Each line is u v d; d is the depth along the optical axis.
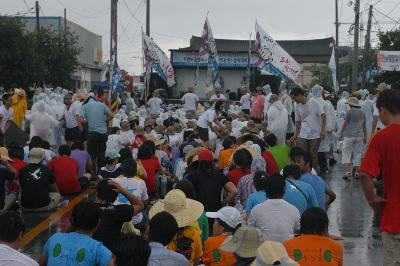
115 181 8.55
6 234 5.23
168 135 16.94
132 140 15.81
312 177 8.84
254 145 10.88
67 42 45.44
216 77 27.02
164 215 5.82
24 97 20.12
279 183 7.02
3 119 17.48
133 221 8.77
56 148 18.03
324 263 5.80
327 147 17.25
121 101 30.81
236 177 9.85
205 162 9.44
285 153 11.19
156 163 12.09
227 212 6.63
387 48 38.62
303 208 7.92
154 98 28.09
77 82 63.38
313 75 70.25
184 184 8.05
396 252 5.45
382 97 5.56
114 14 25.09
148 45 28.16
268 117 16.03
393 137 5.41
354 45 33.56
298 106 14.70
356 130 16.31
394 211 5.43
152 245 5.69
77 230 5.82
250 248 5.54
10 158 12.48
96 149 16.55
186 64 41.75
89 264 5.65
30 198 12.14
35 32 43.94
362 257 9.33
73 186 13.55
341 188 15.17
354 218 11.92
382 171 5.48
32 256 9.30
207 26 26.94
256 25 19.38
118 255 4.99
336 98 31.45
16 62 35.44
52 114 18.95
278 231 6.82
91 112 16.42
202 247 7.06
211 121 17.42
